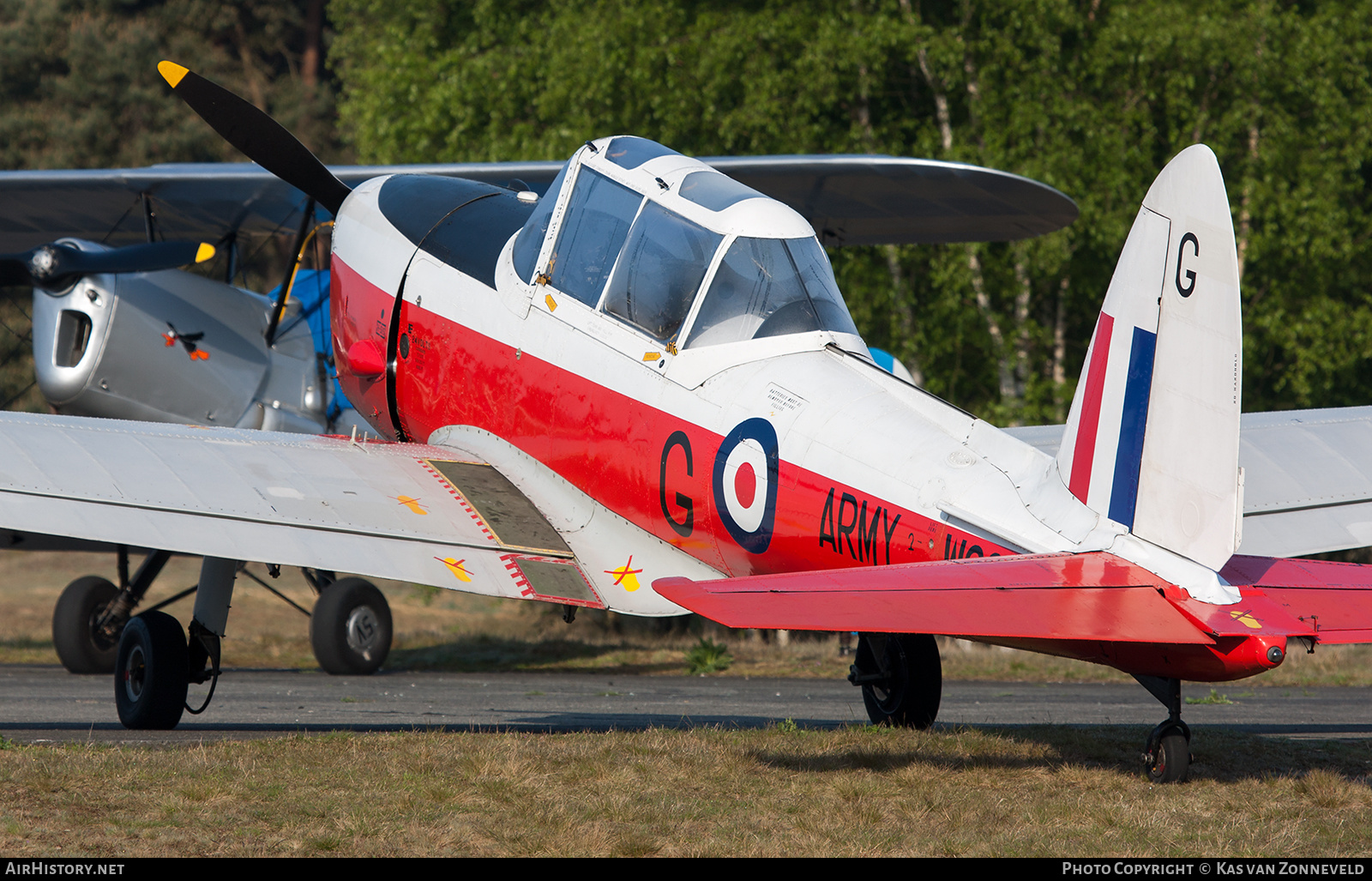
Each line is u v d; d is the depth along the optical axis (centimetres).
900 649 2519
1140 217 1862
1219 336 1748
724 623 1595
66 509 2145
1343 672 5084
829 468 2130
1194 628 1655
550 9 9550
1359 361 8569
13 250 5928
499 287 2808
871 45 7688
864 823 1661
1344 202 8862
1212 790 1891
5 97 16962
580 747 2127
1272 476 2575
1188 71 8119
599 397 2503
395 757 2002
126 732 2598
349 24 15038
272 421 4872
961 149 7769
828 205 4953
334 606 4978
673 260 2433
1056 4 7781
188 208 5309
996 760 2102
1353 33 8400
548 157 8444
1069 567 1812
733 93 8250
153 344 4519
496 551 2433
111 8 17512
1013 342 8050
